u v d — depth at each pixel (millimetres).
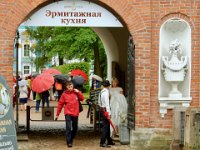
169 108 15703
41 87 20859
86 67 45125
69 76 20734
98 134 19094
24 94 29281
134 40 15641
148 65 15633
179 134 13070
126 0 15578
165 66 15633
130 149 15391
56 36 33531
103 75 34656
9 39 15445
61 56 34531
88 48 31875
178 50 15648
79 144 16375
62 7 15766
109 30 23312
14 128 10930
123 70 23078
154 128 15703
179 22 15641
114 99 16531
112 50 24000
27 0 15422
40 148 15359
